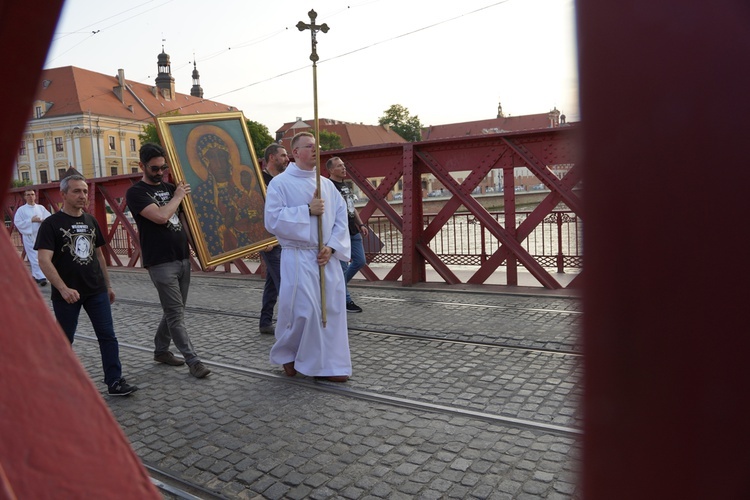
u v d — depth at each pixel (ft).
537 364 18.20
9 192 2.58
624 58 2.11
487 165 31.55
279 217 17.52
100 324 17.26
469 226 34.14
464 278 36.99
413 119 367.25
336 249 17.75
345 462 12.49
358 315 26.53
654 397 2.25
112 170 295.07
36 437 2.83
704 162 2.09
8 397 2.79
